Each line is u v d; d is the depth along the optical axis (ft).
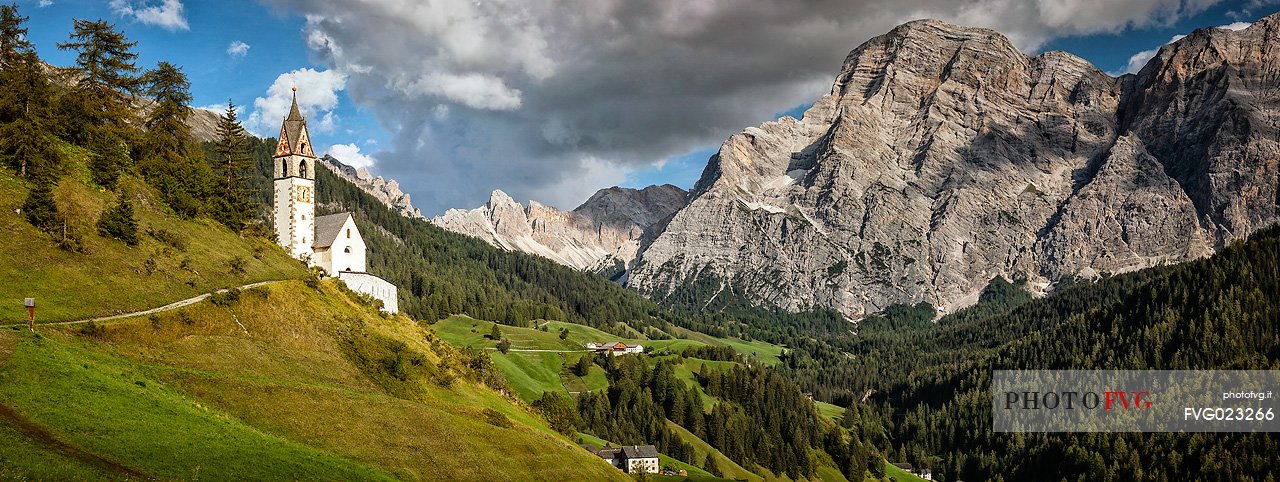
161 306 345.10
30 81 428.56
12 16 435.53
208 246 437.17
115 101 474.49
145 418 254.06
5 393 235.20
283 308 390.21
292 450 274.57
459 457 324.60
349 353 386.73
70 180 411.13
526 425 418.10
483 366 507.30
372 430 317.83
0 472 193.36
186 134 509.35
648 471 601.21
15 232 346.95
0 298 302.25
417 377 400.26
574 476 355.15
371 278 551.59
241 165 538.06
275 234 542.16
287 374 341.82
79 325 302.25
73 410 240.73
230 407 294.66
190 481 228.43
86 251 359.25
